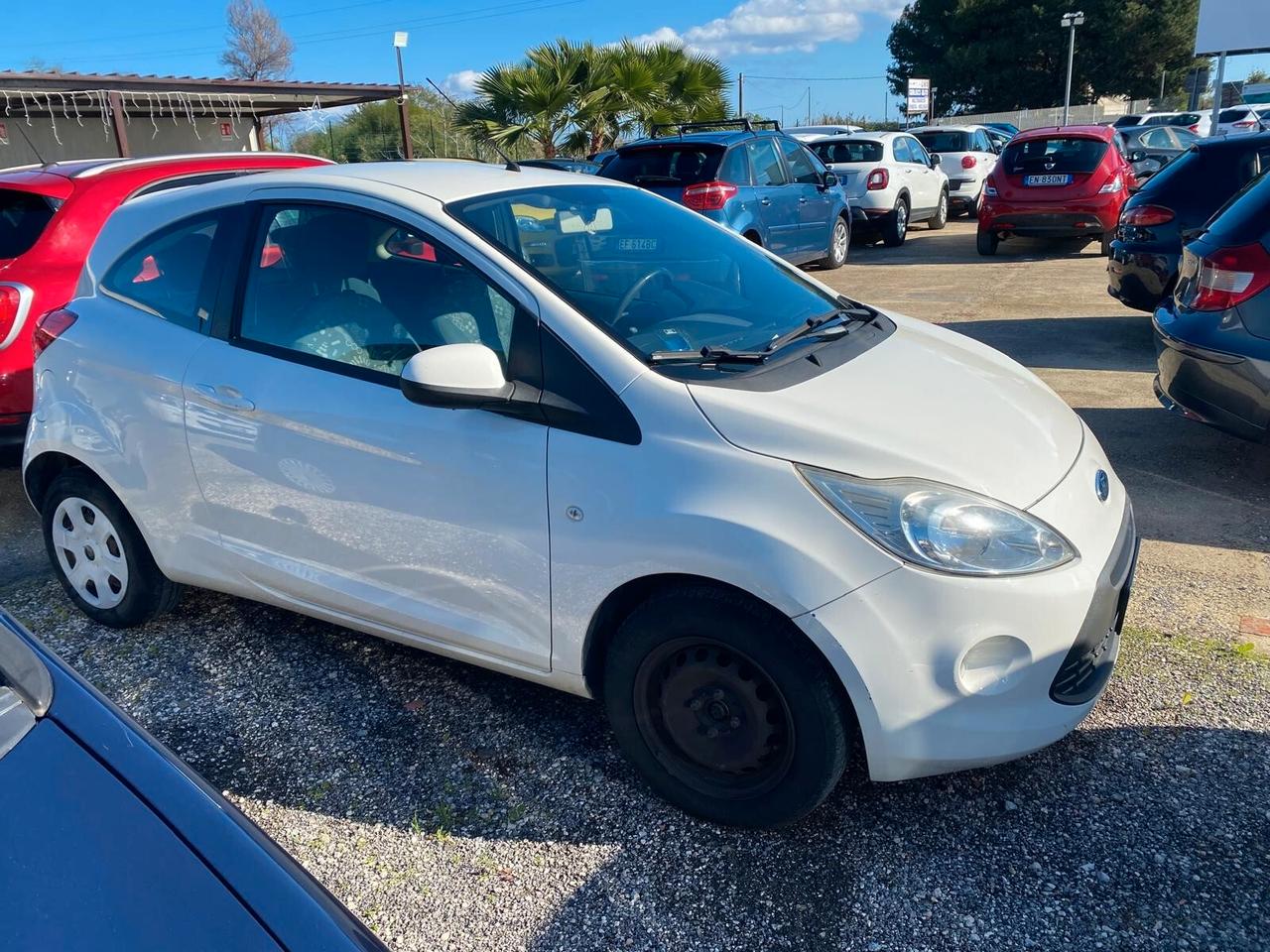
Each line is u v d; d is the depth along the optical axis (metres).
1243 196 4.43
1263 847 2.38
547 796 2.68
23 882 1.25
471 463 2.56
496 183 3.05
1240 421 4.27
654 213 3.37
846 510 2.21
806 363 2.65
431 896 2.35
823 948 2.16
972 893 2.29
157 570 3.49
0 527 4.79
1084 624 2.33
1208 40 19.72
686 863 2.42
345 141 26.62
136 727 1.57
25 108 14.80
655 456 2.34
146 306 3.28
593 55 18.91
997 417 2.60
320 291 2.90
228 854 1.36
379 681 3.27
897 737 2.25
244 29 42.75
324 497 2.86
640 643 2.46
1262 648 3.21
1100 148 11.52
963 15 48.69
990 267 11.67
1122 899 2.25
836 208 11.65
